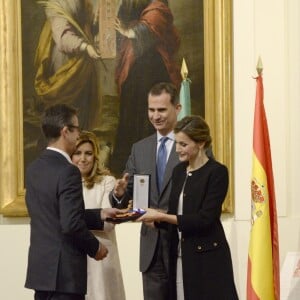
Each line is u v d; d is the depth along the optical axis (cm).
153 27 866
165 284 667
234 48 861
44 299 585
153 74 866
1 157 861
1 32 862
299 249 850
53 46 868
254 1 859
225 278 608
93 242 577
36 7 867
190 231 605
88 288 700
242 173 858
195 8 863
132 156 709
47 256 573
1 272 868
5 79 862
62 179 570
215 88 858
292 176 859
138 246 864
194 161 623
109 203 709
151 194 685
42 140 866
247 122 859
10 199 859
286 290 670
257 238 657
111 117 867
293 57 860
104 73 868
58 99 867
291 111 861
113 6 867
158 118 686
